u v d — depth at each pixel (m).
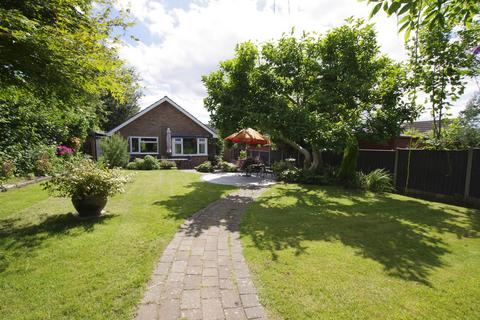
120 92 4.02
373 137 8.32
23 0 2.81
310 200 6.75
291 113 7.82
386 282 2.61
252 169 12.60
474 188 6.13
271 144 14.50
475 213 5.53
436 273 2.82
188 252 3.34
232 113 8.30
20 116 6.61
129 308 2.15
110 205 5.78
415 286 2.55
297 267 2.93
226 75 8.73
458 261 3.13
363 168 9.80
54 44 2.84
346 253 3.33
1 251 3.17
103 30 3.77
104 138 15.54
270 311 2.15
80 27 3.37
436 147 7.14
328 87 8.36
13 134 6.72
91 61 3.32
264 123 7.86
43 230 3.96
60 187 4.59
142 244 3.51
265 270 2.86
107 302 2.21
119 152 14.90
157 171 14.34
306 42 8.68
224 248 3.49
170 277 2.68
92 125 13.65
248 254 3.29
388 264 3.02
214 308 2.18
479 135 6.67
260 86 8.52
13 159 6.97
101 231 3.95
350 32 8.07
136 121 17.92
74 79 3.21
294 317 2.07
